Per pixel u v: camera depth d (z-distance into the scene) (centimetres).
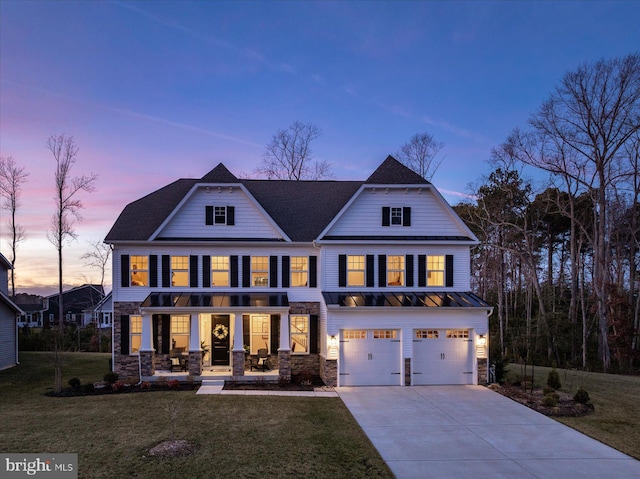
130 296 2186
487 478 1066
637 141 3325
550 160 3409
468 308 2084
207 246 2244
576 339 3656
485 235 4119
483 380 2094
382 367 2077
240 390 1880
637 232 3850
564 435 1378
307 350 2241
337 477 1035
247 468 1060
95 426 1345
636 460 1190
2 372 2316
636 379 2408
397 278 2272
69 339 3969
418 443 1292
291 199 2552
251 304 2092
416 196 2323
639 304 3712
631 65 3014
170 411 1501
